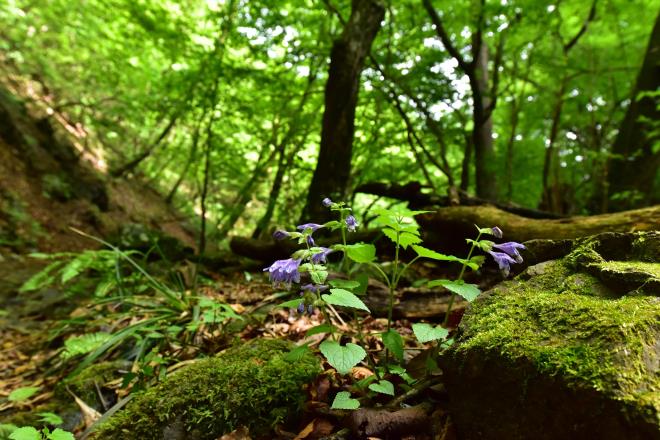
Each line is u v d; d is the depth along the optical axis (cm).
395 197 582
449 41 689
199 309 322
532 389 126
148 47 942
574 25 795
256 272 585
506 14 641
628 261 165
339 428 173
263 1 667
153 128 1386
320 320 315
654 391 106
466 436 147
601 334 125
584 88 865
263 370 197
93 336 309
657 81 706
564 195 762
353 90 608
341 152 619
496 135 1017
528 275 175
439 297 311
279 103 868
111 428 184
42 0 1118
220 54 675
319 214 608
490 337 142
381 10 607
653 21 744
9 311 544
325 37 759
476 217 401
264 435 179
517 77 797
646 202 723
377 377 185
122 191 1305
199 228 1454
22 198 990
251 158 1100
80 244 1012
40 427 241
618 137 746
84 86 1399
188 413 183
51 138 1189
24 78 1279
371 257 175
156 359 257
